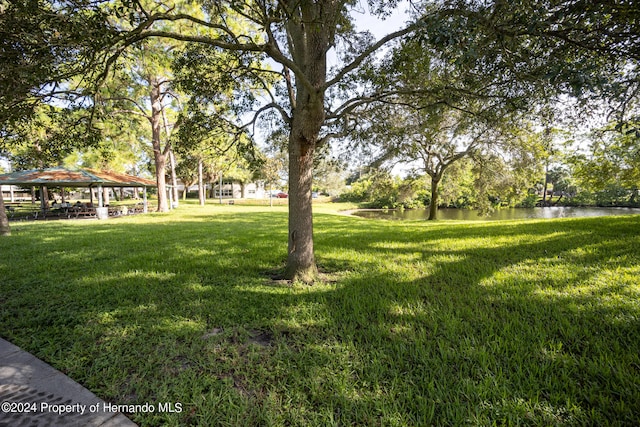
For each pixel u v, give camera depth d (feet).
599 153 33.17
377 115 19.10
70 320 10.21
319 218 54.49
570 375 6.59
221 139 19.84
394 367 7.10
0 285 13.76
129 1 8.04
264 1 9.41
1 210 30.19
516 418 5.36
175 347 8.34
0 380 6.87
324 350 7.86
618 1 7.22
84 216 57.52
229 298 12.03
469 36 7.04
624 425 5.15
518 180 47.85
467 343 7.82
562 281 12.39
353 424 5.49
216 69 16.26
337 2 11.91
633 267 13.46
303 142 13.76
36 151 17.15
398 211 102.89
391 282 13.46
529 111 14.49
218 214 60.44
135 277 14.84
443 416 5.51
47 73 8.63
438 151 52.49
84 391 6.53
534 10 7.76
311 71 12.73
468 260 16.88
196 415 5.78
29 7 7.40
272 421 5.50
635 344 7.47
